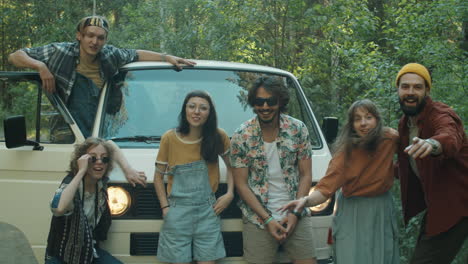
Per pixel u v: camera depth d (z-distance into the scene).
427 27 8.23
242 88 5.11
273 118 4.07
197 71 5.17
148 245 4.19
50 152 4.46
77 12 22.44
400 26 8.79
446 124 3.72
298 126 4.19
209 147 4.09
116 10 26.48
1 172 4.51
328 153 4.79
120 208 4.18
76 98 4.84
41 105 4.77
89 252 3.92
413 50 8.35
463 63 7.61
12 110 4.89
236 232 4.27
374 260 4.01
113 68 4.93
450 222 3.87
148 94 4.88
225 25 11.02
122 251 4.18
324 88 10.64
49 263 4.02
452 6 7.83
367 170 3.98
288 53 11.23
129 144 4.51
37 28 21.48
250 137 4.11
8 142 4.19
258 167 4.12
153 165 4.29
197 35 12.61
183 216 4.05
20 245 5.39
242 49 10.78
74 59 4.85
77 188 3.88
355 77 9.05
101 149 4.01
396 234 4.12
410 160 4.11
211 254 4.07
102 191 4.07
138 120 4.69
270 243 4.12
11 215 4.48
